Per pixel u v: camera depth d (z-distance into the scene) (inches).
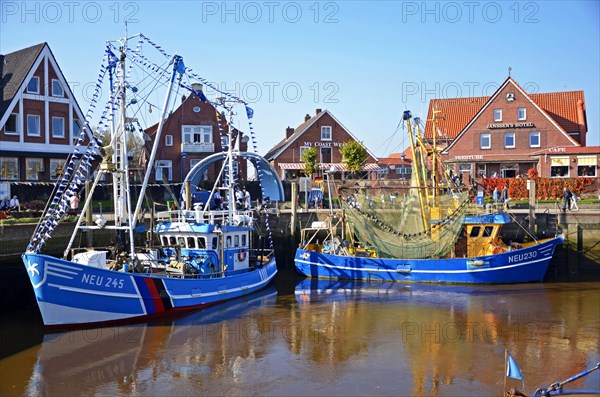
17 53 1510.8
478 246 1048.8
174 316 778.2
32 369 577.6
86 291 692.7
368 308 837.2
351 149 1931.6
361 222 1073.5
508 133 1871.3
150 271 814.5
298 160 2084.2
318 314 801.6
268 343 666.8
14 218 968.9
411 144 1088.2
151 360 605.9
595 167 1615.4
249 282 933.8
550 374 576.1
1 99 1389.0
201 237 860.6
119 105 761.6
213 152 1803.6
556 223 1178.6
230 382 549.0
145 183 775.1
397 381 554.6
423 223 1045.2
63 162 1453.0
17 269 862.5
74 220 979.3
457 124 2095.2
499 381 556.1
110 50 745.0
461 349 650.2
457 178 1437.0
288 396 518.9
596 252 1156.5
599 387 541.6
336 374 571.8
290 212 1259.8
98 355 618.5
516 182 1531.7
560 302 879.1
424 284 1019.3
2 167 1357.0
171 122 1788.9
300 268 1111.6
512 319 779.4
